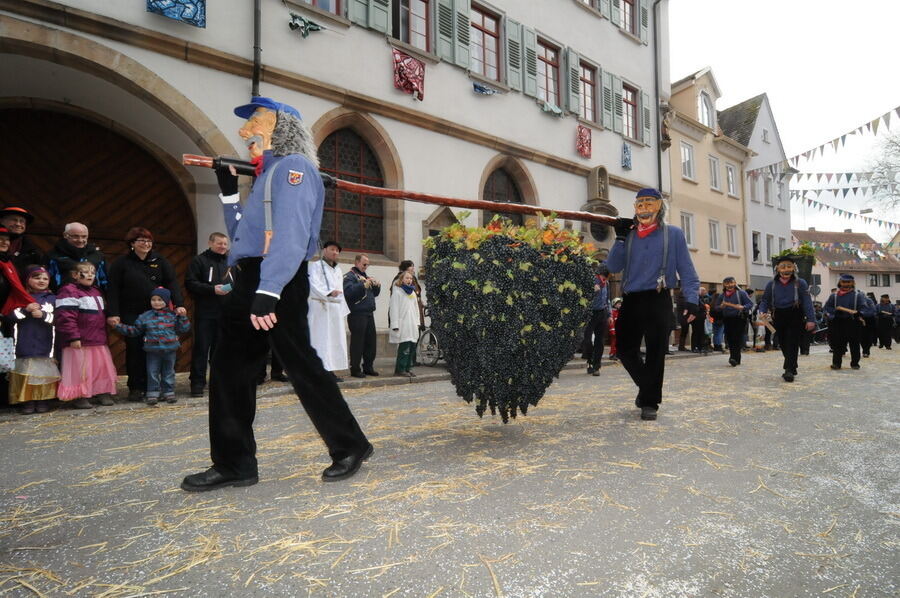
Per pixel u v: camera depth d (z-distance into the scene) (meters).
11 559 1.98
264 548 2.03
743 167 26.92
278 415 5.05
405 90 11.23
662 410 4.96
